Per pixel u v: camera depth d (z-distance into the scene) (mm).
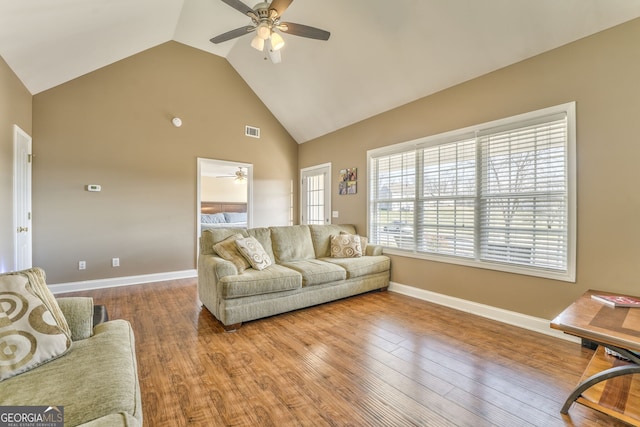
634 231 2158
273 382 1842
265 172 5559
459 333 2584
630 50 2158
